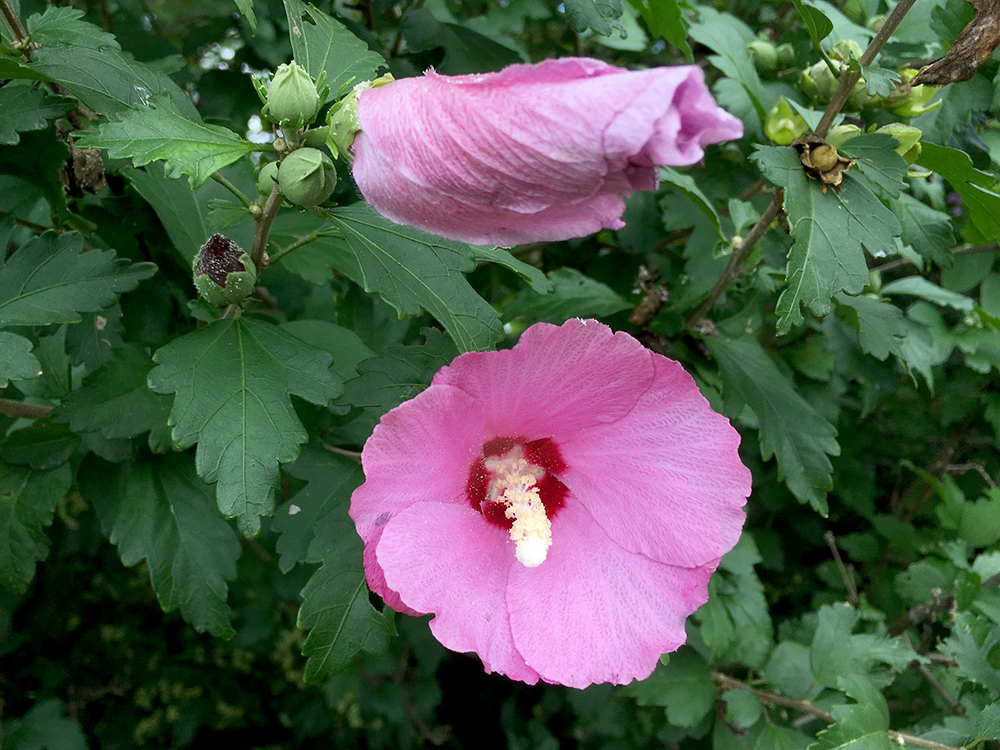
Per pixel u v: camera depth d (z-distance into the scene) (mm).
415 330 302
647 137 105
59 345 242
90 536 383
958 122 255
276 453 164
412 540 152
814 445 253
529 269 213
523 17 329
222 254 174
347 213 179
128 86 184
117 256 244
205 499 215
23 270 178
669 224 325
